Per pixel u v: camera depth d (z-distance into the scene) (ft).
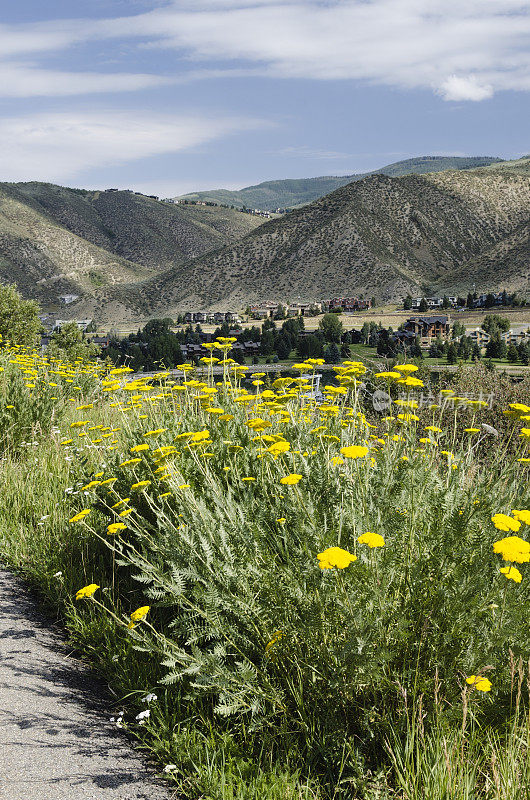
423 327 387.96
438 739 6.72
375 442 12.73
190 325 558.56
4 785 6.70
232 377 15.47
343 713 7.49
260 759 7.38
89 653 10.22
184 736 7.70
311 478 9.39
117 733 8.25
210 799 6.73
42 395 21.66
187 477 11.62
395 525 8.30
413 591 7.63
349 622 7.15
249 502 10.02
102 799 6.72
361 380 13.98
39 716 8.29
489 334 339.16
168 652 8.00
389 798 6.48
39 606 12.00
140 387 15.23
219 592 8.08
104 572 12.51
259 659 8.09
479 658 7.06
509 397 23.17
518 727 6.89
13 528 14.75
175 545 9.04
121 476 13.08
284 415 12.25
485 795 6.42
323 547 7.68
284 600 7.72
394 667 7.47
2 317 75.87
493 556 7.94
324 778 7.14
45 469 17.65
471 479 10.42
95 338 492.54
